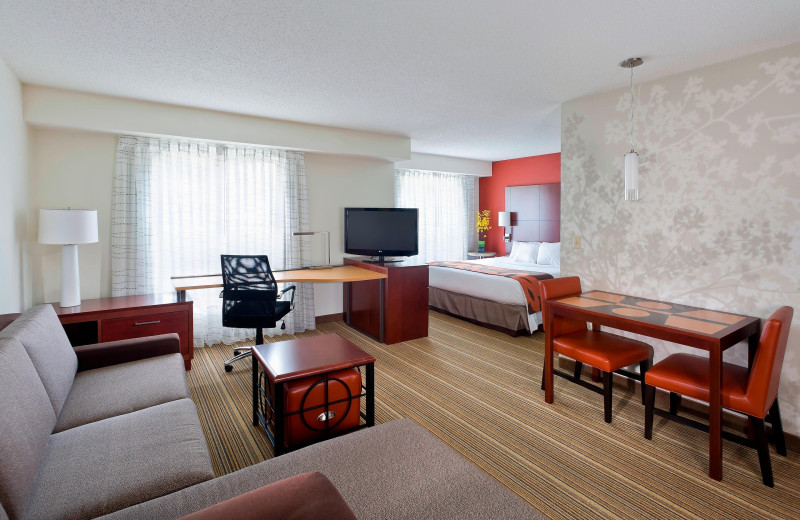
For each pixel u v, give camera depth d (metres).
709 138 2.56
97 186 3.55
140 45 2.36
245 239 4.27
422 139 5.11
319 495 1.02
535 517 1.18
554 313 2.76
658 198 2.82
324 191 4.82
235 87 3.09
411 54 2.47
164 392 1.99
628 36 2.19
